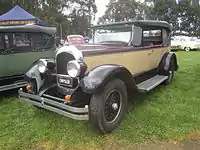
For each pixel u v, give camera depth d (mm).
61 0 46375
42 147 3170
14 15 10664
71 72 3439
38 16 33469
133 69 4793
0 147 3145
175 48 20812
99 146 3168
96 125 3346
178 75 7781
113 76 3479
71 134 3496
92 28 5273
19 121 3998
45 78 3969
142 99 5035
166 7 34281
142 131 3518
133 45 4719
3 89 5270
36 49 6227
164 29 6211
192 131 3502
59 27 43094
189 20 33531
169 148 3090
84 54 3598
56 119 4035
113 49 4191
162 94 5430
